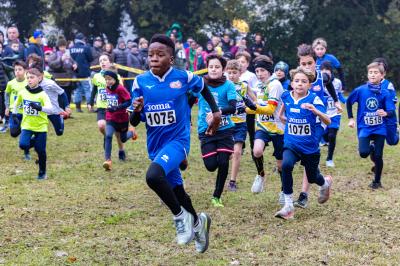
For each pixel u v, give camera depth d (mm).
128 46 28016
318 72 12609
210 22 40438
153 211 11375
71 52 26391
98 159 16453
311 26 40312
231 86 11719
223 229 10273
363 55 39594
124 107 14867
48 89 14945
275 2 40906
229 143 11727
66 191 12859
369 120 13305
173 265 8633
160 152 8281
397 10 39969
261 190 12906
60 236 9852
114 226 10414
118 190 13008
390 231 10172
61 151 17531
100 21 39781
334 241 9641
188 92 8570
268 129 12398
